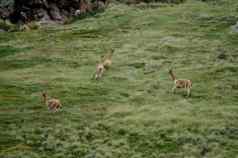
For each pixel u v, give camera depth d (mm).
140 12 148500
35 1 148625
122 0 172875
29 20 146875
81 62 93750
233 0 163625
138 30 123250
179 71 83125
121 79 79938
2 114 61219
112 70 86188
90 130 55625
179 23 127438
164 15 139750
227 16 130875
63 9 155875
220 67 83500
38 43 113875
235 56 91812
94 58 96375
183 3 167125
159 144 51812
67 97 69312
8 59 98250
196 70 83312
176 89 72188
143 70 85625
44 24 143750
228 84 74250
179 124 56719
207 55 93562
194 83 75625
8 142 52250
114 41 111625
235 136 53344
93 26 132750
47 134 54531
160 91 72000
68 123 58031
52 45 110812
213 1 165375
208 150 49531
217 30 117500
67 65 92188
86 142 52531
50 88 74188
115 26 130750
